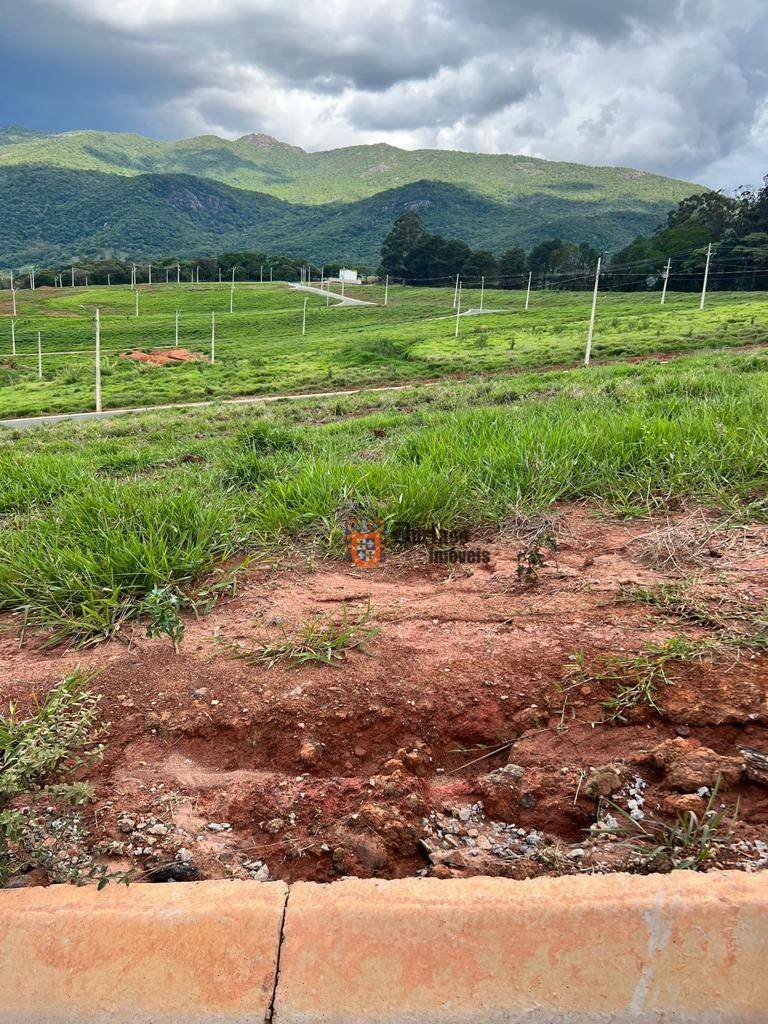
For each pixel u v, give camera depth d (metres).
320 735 2.23
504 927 1.46
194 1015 1.40
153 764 2.17
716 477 4.25
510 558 3.54
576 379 18.59
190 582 3.45
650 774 1.99
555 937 1.44
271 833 1.88
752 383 9.37
